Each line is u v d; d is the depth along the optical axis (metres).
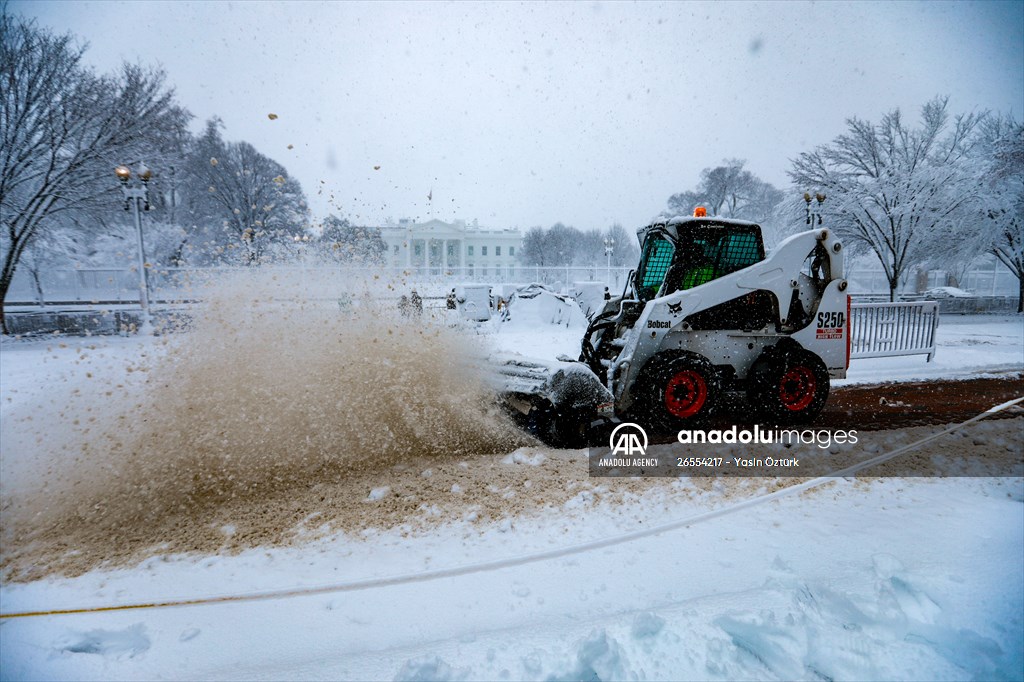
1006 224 17.88
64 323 13.72
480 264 64.75
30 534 3.00
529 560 2.60
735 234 5.09
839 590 2.17
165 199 26.78
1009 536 2.69
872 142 19.19
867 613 2.02
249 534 2.95
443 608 2.22
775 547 2.64
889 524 2.89
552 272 33.19
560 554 2.65
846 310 5.32
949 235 18.78
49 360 8.62
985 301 21.64
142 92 16.89
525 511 3.16
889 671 1.77
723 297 4.82
